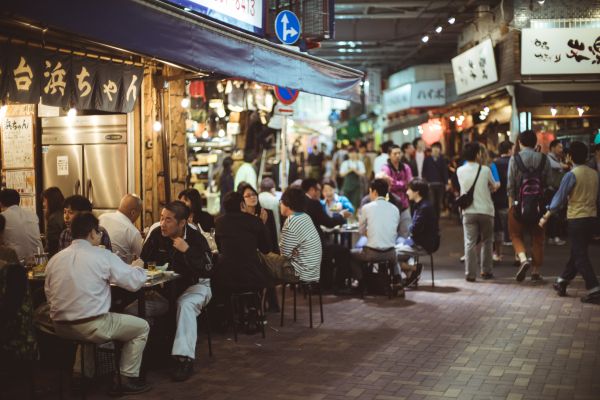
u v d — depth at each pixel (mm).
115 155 9078
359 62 32250
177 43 6285
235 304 7629
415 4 19062
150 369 6336
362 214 9328
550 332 7188
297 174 17156
